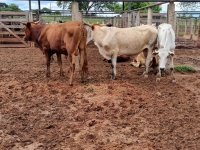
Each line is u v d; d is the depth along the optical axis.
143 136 2.91
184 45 10.80
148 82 5.00
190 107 3.76
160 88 4.62
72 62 4.52
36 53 8.72
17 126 3.16
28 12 10.04
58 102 3.91
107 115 3.45
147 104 3.85
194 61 7.61
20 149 2.66
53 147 2.69
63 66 6.51
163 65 4.63
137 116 3.44
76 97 4.09
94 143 2.76
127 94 4.21
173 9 6.27
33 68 6.31
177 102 3.95
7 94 4.26
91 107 3.70
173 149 2.64
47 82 4.89
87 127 3.13
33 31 5.20
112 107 3.71
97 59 7.58
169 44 4.69
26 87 4.58
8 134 2.96
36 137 2.90
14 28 10.12
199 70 6.21
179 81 5.13
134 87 4.59
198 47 10.68
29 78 5.24
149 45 5.16
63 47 4.65
